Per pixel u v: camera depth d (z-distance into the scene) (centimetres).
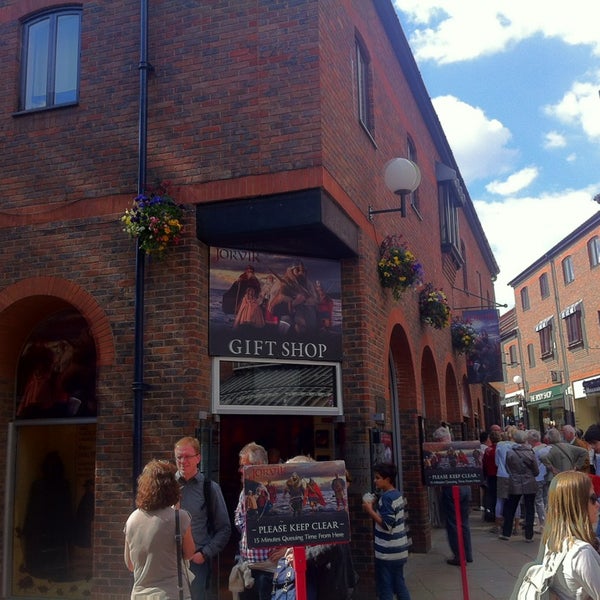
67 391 847
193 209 779
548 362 3747
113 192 811
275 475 437
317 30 797
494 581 884
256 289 802
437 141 1627
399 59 1285
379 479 666
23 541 834
